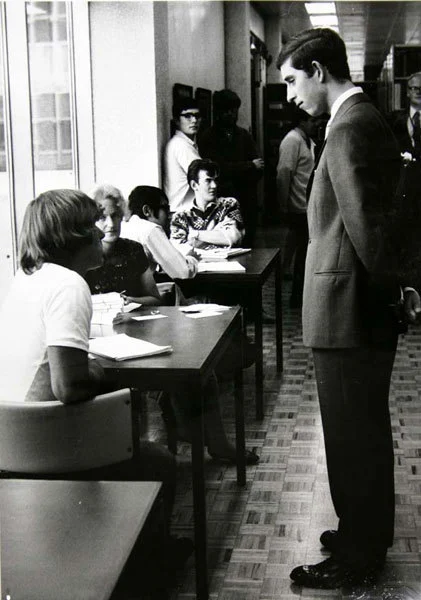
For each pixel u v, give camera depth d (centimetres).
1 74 469
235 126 464
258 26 458
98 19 443
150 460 222
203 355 229
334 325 211
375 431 221
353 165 197
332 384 218
